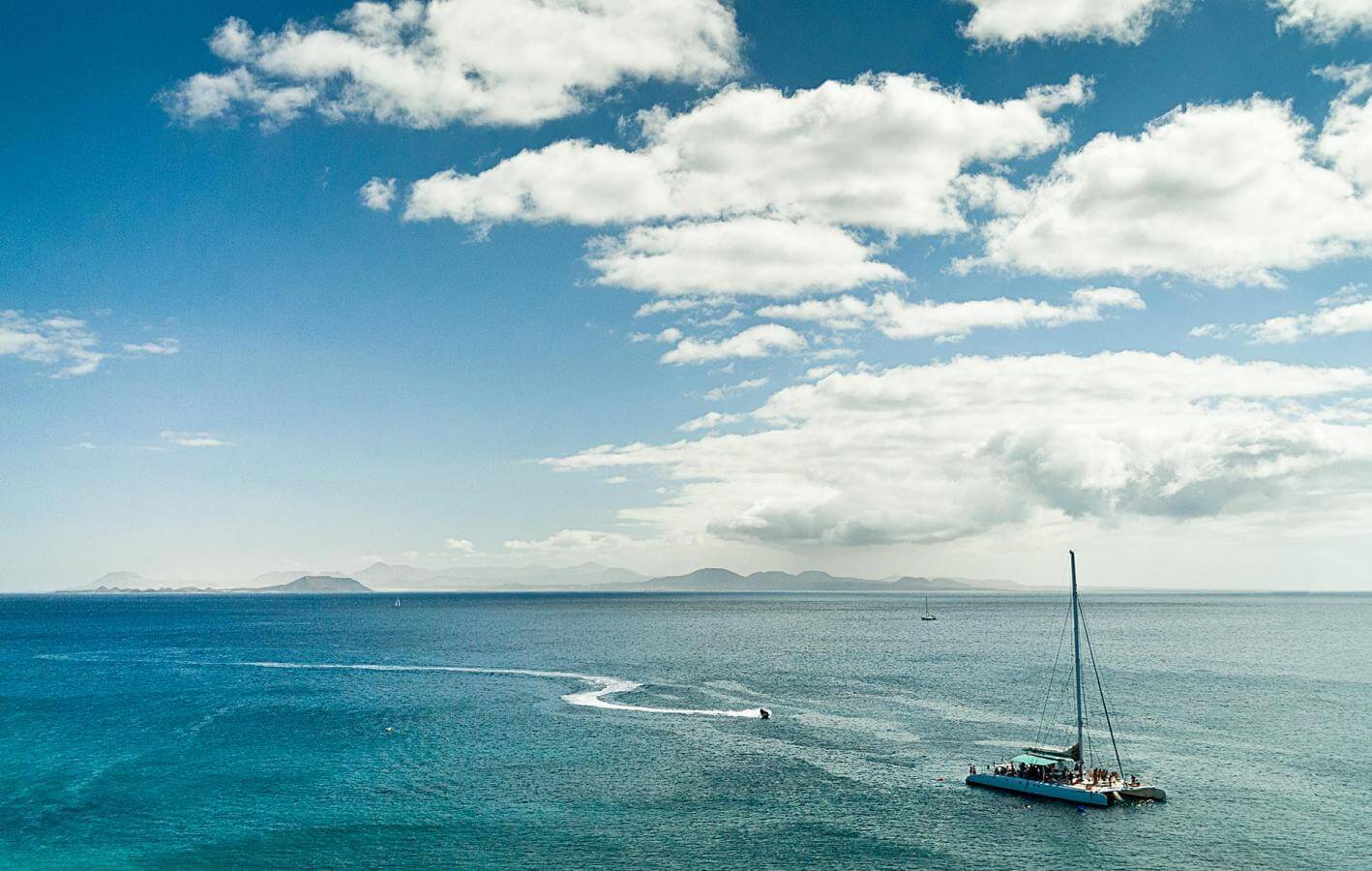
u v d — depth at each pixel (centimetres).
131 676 14888
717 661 16762
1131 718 10531
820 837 6362
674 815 6844
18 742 9362
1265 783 7688
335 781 7762
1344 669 15388
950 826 6606
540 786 7606
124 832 6494
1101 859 5969
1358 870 5803
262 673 15138
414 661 16875
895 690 12769
